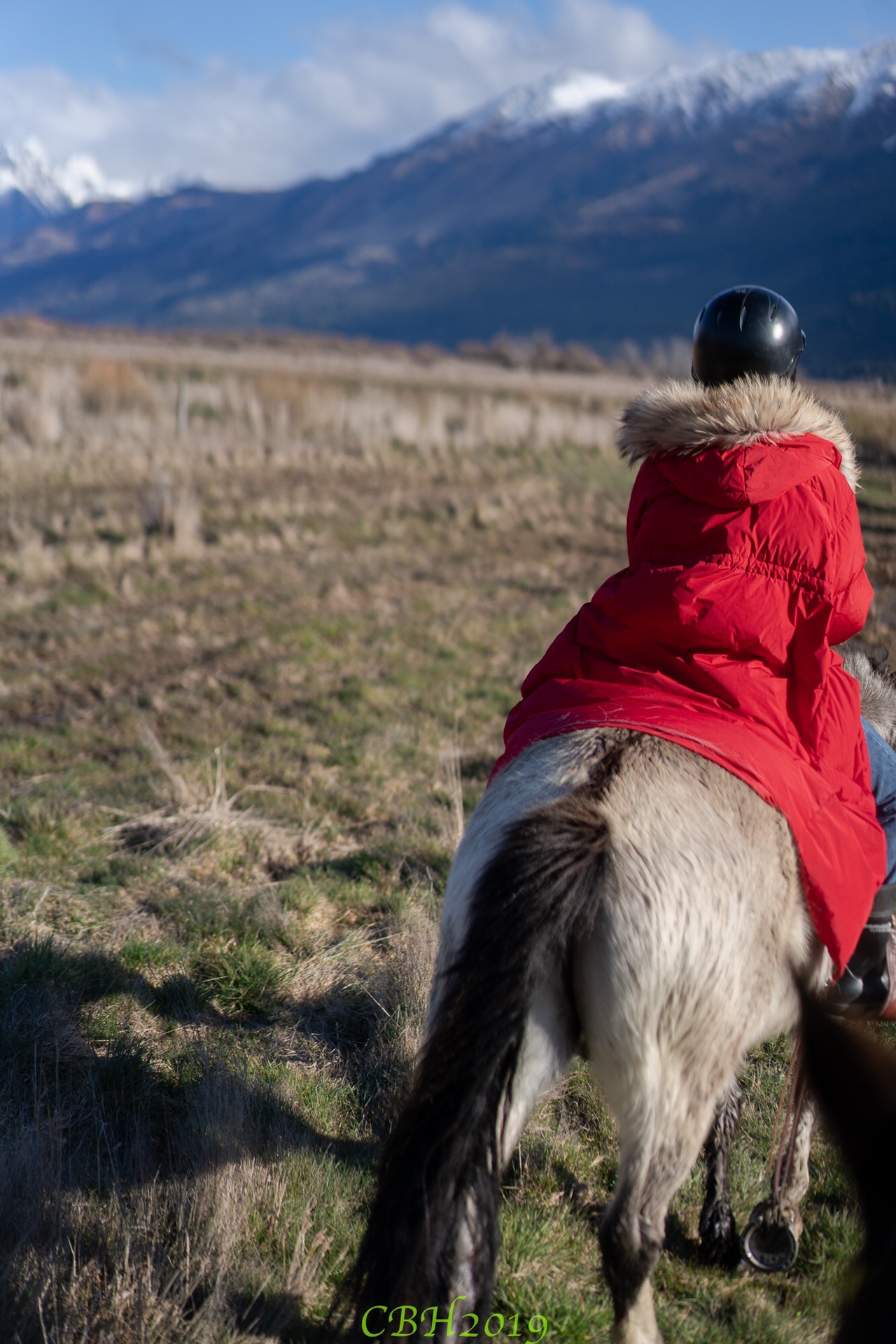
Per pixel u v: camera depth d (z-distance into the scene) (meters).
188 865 5.34
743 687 2.61
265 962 4.38
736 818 2.38
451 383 44.31
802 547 2.62
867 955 2.80
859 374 70.94
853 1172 1.78
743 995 2.32
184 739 7.17
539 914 2.18
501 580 12.80
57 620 10.23
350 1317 2.61
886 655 3.78
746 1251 3.02
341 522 15.46
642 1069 2.21
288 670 8.84
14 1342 2.51
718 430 2.76
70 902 4.86
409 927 4.67
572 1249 3.08
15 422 20.47
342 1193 3.16
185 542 13.08
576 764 2.43
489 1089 2.09
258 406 24.83
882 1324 1.68
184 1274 2.73
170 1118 3.49
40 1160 3.01
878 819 2.91
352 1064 3.92
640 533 2.86
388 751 7.08
